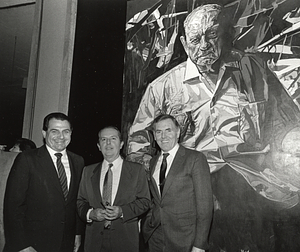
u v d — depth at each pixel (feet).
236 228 9.68
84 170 8.23
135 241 7.59
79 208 7.79
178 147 7.97
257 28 10.16
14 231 6.63
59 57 12.81
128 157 12.00
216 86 10.68
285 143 9.32
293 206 8.98
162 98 11.69
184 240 7.09
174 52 11.70
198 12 11.30
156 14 12.26
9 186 6.89
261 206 9.41
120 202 7.67
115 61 12.69
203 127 10.73
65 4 13.04
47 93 12.79
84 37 12.80
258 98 9.89
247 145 9.89
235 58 10.45
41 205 7.06
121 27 12.90
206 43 11.02
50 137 7.54
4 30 15.37
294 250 8.79
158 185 7.70
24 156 7.28
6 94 15.34
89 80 12.54
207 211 7.04
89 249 7.59
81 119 12.26
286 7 9.72
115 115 12.41
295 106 9.29
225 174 10.12
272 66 9.77
